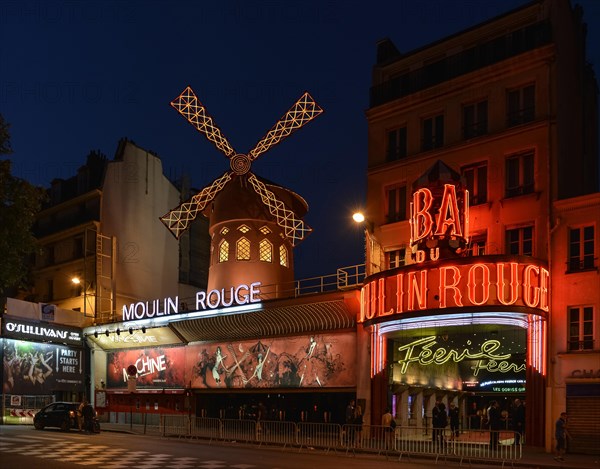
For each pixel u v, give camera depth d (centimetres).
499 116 2308
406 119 2550
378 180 2575
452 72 2461
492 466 1680
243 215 3136
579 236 2095
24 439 2122
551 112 2192
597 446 1934
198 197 3291
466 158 2359
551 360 2062
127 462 1554
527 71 2269
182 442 2212
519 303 1956
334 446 2023
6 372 3117
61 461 1557
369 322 2189
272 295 3075
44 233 4044
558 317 2075
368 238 2441
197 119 3322
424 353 2459
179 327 3038
